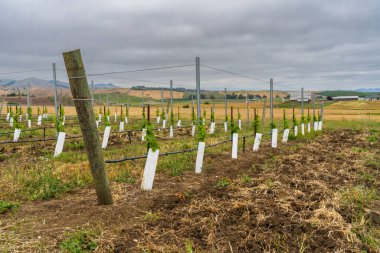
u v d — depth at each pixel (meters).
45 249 4.48
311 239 5.01
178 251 4.59
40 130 19.42
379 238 5.23
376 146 15.26
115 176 8.23
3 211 5.97
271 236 5.08
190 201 6.59
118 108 53.69
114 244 4.71
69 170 8.65
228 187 7.56
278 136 18.05
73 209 6.05
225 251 4.64
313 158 11.49
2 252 4.34
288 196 6.91
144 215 5.85
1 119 28.67
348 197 6.84
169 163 9.76
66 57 5.58
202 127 9.17
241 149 13.30
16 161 10.41
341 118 38.09
